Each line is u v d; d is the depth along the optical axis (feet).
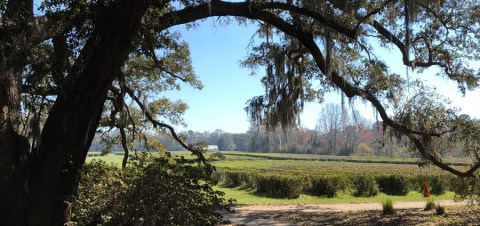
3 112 20.68
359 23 32.22
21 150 21.67
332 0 31.07
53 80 22.80
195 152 41.98
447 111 39.06
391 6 35.24
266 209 57.06
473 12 38.60
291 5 32.65
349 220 43.60
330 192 82.02
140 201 20.18
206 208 21.06
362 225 39.83
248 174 97.45
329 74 32.68
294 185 78.59
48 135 22.39
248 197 79.66
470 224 36.52
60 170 22.43
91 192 23.04
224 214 48.34
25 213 21.27
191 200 20.52
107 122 43.62
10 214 20.75
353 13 31.27
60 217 22.66
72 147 22.79
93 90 22.35
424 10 37.29
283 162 179.83
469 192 41.24
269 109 38.01
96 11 23.61
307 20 35.06
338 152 156.04
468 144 39.14
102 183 22.90
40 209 21.59
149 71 44.27
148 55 29.17
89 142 25.55
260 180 87.76
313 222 43.06
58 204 22.54
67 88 22.71
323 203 69.51
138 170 21.68
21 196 21.07
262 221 43.75
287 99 37.63
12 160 20.89
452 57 41.32
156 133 50.98
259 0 33.19
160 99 53.26
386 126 38.60
